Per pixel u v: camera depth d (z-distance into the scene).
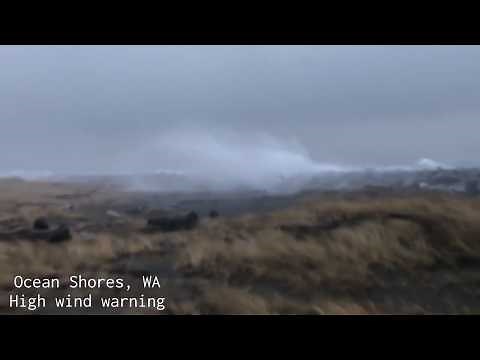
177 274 11.92
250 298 9.43
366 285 10.18
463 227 12.12
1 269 12.52
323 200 17.94
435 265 10.95
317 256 11.70
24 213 26.11
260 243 12.88
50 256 14.05
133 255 14.09
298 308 8.95
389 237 11.88
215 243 13.69
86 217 24.22
